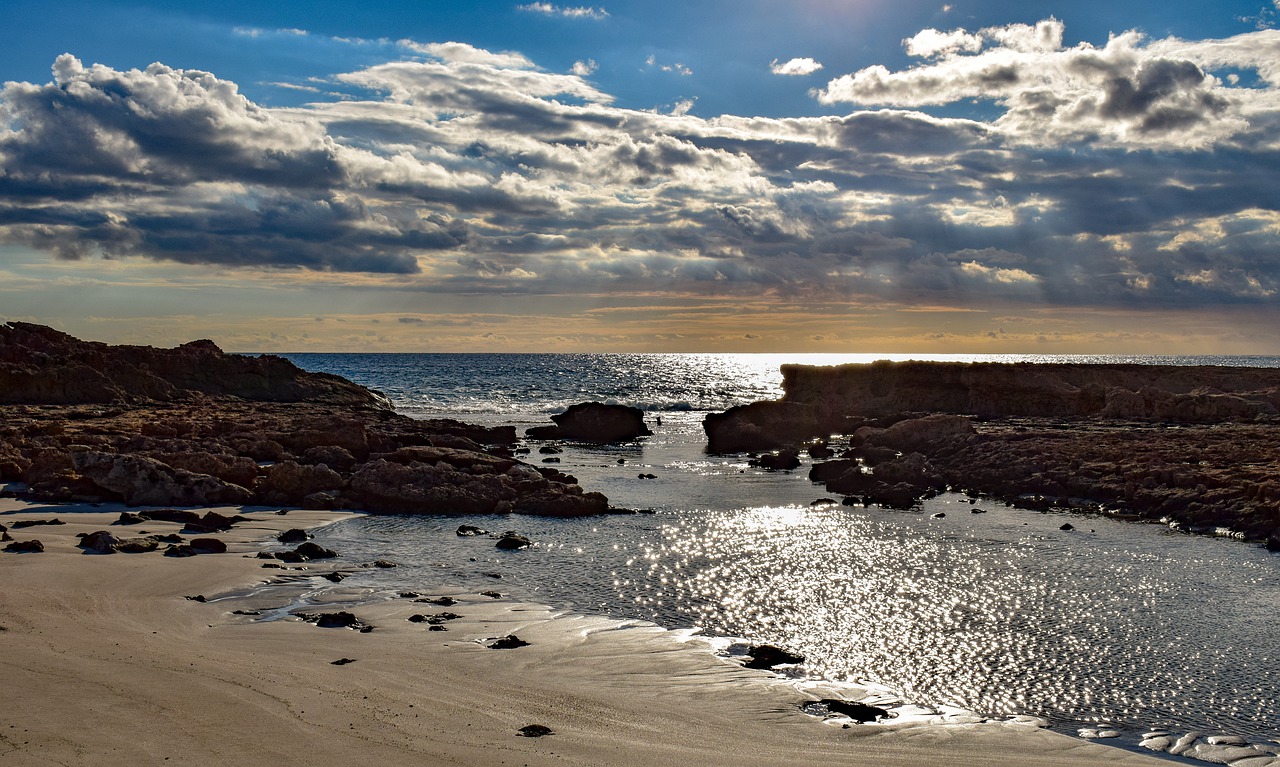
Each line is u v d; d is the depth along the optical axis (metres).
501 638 19.36
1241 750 14.55
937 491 42.06
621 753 13.09
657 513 36.50
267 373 85.88
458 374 193.62
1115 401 70.38
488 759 12.41
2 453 40.00
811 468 48.53
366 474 37.34
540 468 44.03
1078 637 20.17
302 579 24.28
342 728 13.23
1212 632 20.52
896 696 16.64
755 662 18.27
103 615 19.30
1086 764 13.62
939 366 83.00
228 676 15.28
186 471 36.00
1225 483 35.97
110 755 11.61
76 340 82.94
